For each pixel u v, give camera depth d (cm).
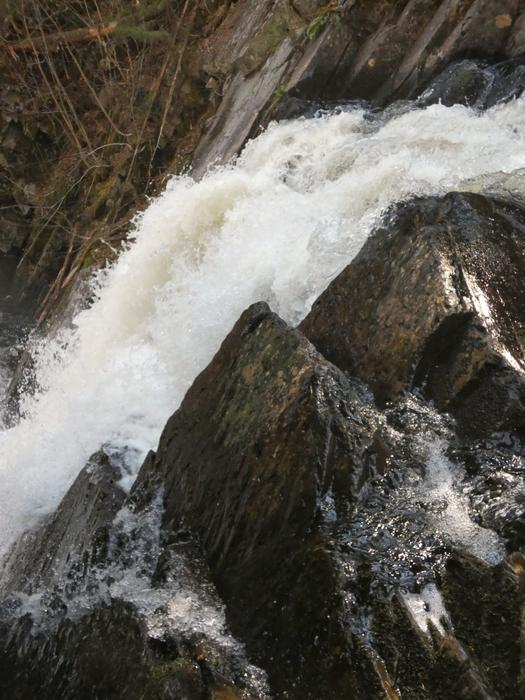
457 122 530
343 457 315
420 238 387
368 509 305
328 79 717
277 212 533
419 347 360
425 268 375
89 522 388
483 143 488
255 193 579
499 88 577
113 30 1060
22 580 420
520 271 377
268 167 604
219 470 346
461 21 633
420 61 652
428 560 283
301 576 288
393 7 715
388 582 276
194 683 272
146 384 508
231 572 317
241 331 379
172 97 980
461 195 400
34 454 514
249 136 743
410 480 320
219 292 511
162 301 560
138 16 1058
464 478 323
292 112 718
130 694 281
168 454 381
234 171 686
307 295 453
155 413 482
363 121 627
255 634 290
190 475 361
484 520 299
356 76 694
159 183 940
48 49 1099
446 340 360
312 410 321
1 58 1104
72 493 428
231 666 281
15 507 482
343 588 275
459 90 591
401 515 302
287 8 795
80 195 1061
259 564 308
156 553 350
